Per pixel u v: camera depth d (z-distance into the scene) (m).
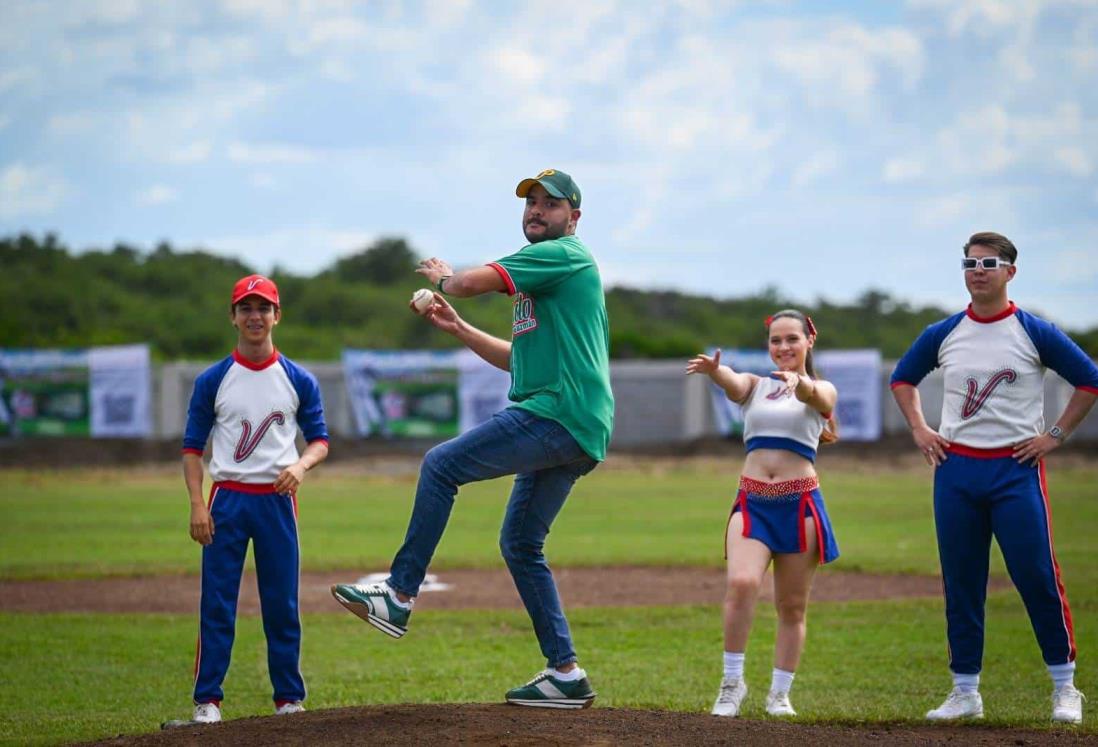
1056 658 12.39
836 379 57.03
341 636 18.42
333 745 9.52
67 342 78.44
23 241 99.81
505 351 11.76
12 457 53.31
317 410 12.51
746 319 107.62
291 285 99.88
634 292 110.69
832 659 16.47
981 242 12.35
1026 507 12.21
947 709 12.50
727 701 12.27
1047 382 56.44
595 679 15.32
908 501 38.75
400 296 100.75
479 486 46.62
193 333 87.19
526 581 11.28
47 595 21.98
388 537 30.03
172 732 10.40
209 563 12.05
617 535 30.84
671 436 60.91
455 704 11.11
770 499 12.56
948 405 12.65
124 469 51.28
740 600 12.34
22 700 14.30
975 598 12.55
